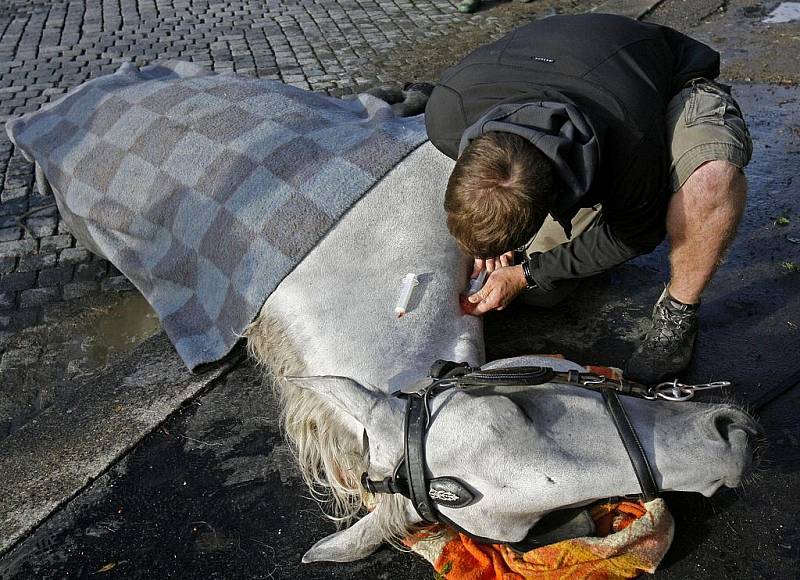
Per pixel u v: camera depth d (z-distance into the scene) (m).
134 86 3.74
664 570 2.11
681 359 2.64
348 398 1.88
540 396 1.87
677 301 2.58
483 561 2.09
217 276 3.00
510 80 2.22
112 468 2.62
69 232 4.23
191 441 2.70
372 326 2.51
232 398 2.86
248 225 2.94
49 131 3.79
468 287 2.79
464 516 1.87
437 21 6.86
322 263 2.77
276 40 6.64
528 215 1.86
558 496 1.77
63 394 3.22
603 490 1.77
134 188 3.36
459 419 1.79
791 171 3.93
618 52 2.26
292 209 2.89
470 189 1.87
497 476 1.76
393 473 1.86
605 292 3.19
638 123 2.17
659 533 2.06
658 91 2.28
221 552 2.30
